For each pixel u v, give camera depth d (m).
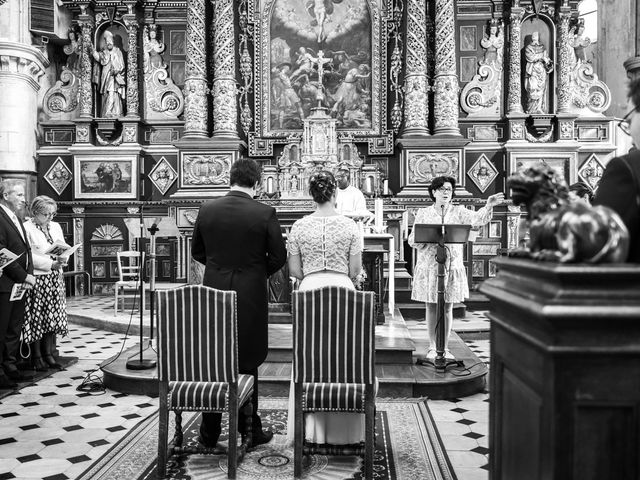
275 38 11.99
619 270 1.38
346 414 3.70
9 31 11.05
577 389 1.41
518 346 1.72
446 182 5.46
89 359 6.93
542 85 11.77
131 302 10.70
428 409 4.83
